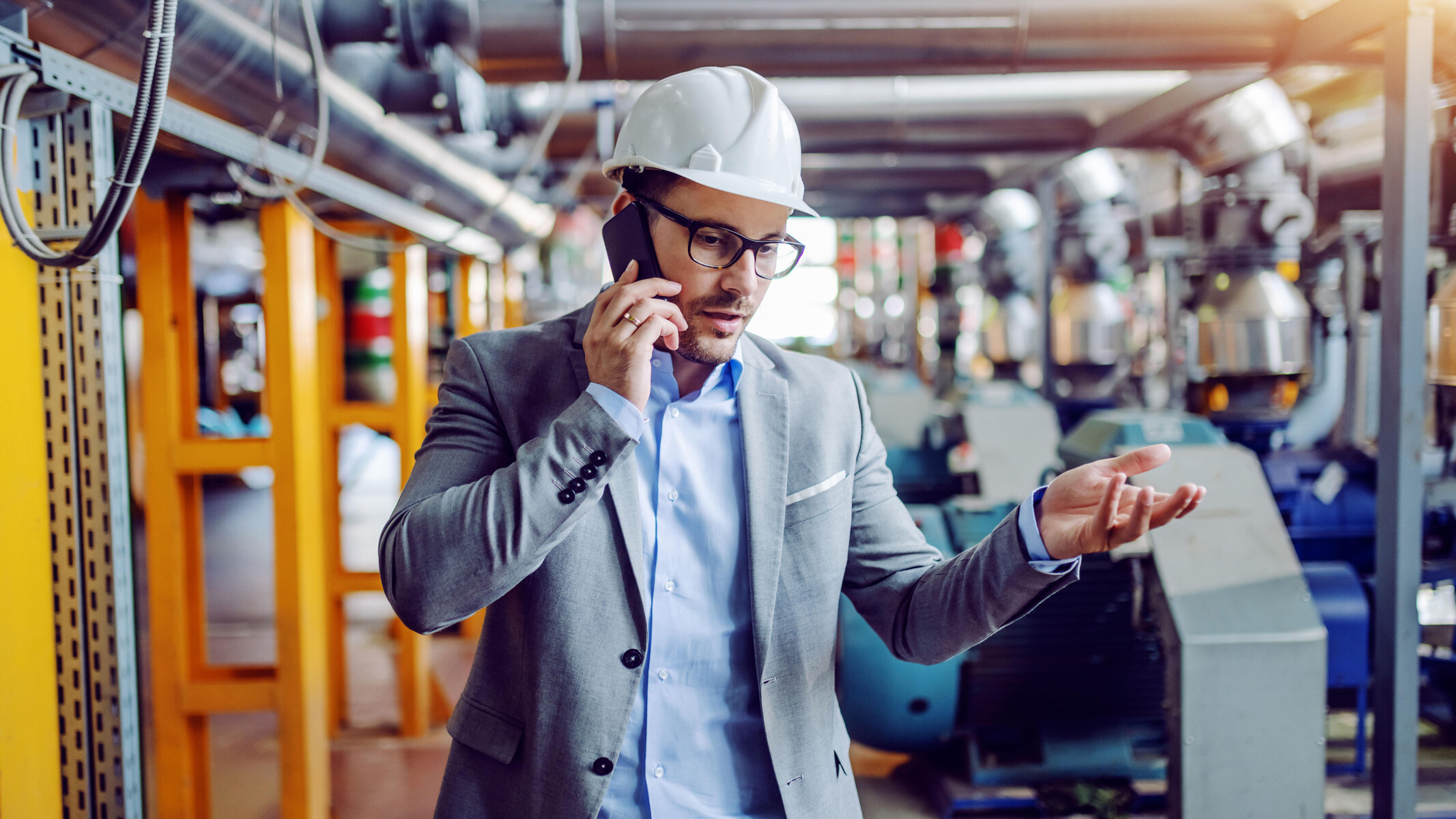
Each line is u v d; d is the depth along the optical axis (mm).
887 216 6730
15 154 1426
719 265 925
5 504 1416
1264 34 2510
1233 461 2438
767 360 1104
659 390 1050
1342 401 3836
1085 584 2795
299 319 2420
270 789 2963
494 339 1059
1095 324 5016
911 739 2881
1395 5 2191
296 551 2402
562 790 947
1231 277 3402
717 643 1008
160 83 1146
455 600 861
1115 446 2643
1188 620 2225
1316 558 3270
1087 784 2863
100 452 1486
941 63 2520
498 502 850
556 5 2193
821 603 1033
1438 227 2596
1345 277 3771
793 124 1006
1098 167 4906
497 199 3830
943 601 1006
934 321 9398
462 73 2336
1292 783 2219
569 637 951
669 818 974
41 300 1462
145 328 2432
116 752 1509
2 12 1292
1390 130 2217
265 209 2357
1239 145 3357
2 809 1411
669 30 2381
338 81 2178
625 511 973
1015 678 2830
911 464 4141
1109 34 2486
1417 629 2209
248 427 9672
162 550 2447
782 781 994
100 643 1501
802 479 1045
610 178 1023
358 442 13453
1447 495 2889
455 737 1033
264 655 4383
